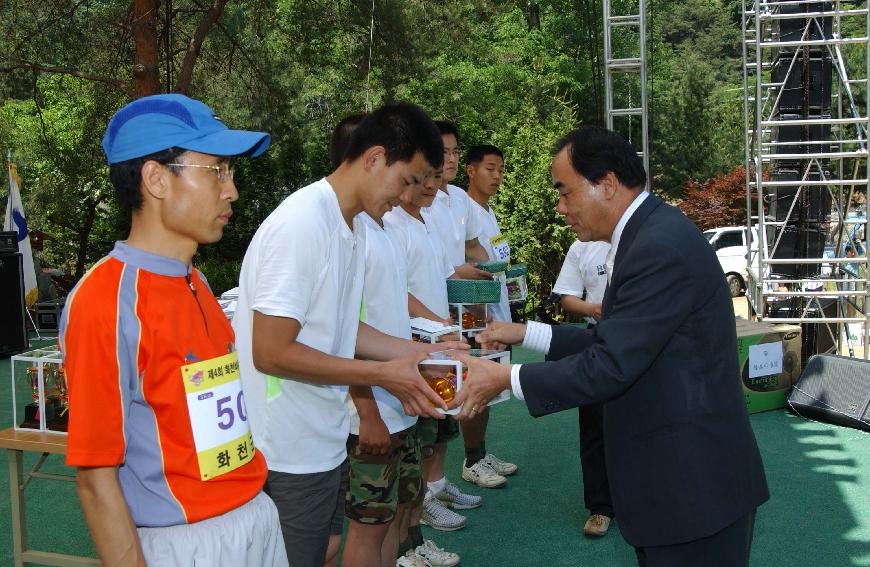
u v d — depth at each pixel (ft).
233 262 52.95
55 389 10.42
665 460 7.13
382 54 45.85
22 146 53.52
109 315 5.16
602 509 13.26
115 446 5.16
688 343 7.20
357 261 8.18
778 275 24.71
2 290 31.99
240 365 7.65
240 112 46.91
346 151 7.82
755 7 22.88
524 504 14.69
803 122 22.61
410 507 10.23
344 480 8.52
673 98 96.12
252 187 53.42
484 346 9.36
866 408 18.60
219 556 5.57
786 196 24.85
